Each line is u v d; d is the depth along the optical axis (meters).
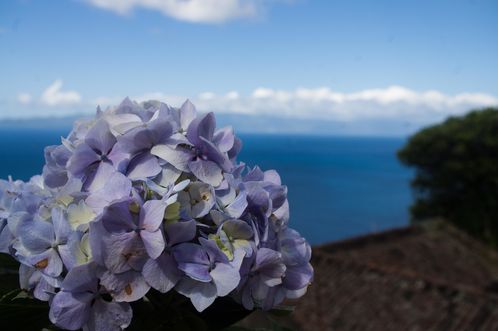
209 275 0.27
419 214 6.36
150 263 0.26
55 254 0.27
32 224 0.27
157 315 0.29
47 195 0.31
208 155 0.30
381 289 2.64
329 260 2.98
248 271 0.28
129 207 0.26
